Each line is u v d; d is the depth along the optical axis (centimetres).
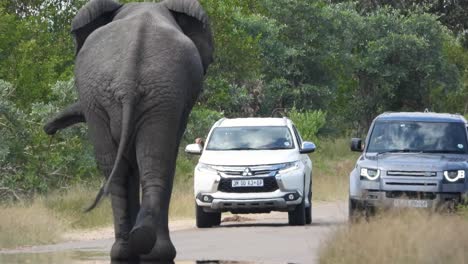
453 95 12169
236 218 5066
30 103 6206
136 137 2372
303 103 10006
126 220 2470
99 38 2427
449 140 4481
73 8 7494
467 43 13225
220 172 4572
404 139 4494
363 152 4516
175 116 2372
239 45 8244
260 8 10250
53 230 4056
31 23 6956
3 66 6406
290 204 4538
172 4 2552
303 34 10194
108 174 2441
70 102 5884
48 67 6462
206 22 2547
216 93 8156
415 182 4222
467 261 2514
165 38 2405
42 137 5628
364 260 2666
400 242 2670
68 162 5734
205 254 3158
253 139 4791
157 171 2356
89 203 4991
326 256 2797
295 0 10169
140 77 2355
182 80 2391
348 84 11469
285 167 4566
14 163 5616
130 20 2447
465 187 4222
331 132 10444
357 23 11144
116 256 2481
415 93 11600
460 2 14100
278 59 9781
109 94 2353
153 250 2491
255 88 9050
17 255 3089
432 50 11412
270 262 2884
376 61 11125
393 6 13462
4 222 3909
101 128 2400
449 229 2745
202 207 4591
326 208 5844
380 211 3578
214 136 4822
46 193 5500
